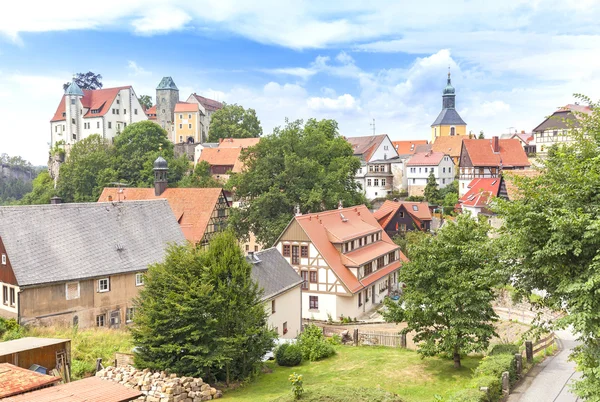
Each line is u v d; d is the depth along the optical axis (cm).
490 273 1777
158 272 2502
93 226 3928
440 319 2525
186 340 2389
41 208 3738
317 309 4491
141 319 2414
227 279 2559
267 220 5856
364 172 11200
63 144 12350
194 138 14038
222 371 2584
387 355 3034
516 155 9500
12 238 3431
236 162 11162
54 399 1669
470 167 9438
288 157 5978
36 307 3347
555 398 2002
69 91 12306
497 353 2338
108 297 3734
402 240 6400
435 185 9881
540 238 1542
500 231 1742
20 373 1903
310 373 2753
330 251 4600
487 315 2462
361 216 5738
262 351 2692
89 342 3062
